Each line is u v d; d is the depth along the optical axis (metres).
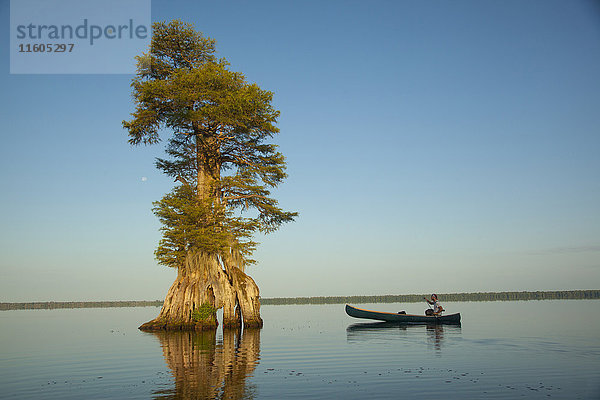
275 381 14.62
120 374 16.45
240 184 38.06
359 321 45.41
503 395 12.37
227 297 37.69
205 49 39.59
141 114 35.53
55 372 17.20
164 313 38.31
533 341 24.06
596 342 23.30
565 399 11.91
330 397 12.41
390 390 13.12
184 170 40.53
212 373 16.23
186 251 37.47
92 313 95.12
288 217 41.00
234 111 35.69
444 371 15.94
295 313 72.50
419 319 38.28
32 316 78.12
